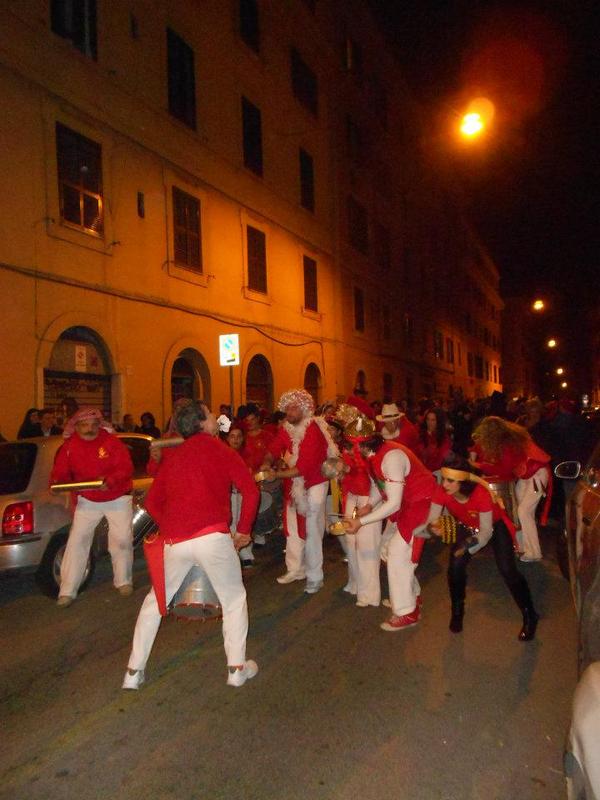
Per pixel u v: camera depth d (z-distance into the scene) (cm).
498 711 386
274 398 1864
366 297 2686
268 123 1897
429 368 3612
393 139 3078
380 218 2892
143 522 748
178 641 512
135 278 1305
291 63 2066
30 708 403
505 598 604
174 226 1434
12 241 1038
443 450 826
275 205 1912
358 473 562
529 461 725
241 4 1767
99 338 1220
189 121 1512
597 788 209
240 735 363
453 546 505
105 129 1238
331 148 2370
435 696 406
